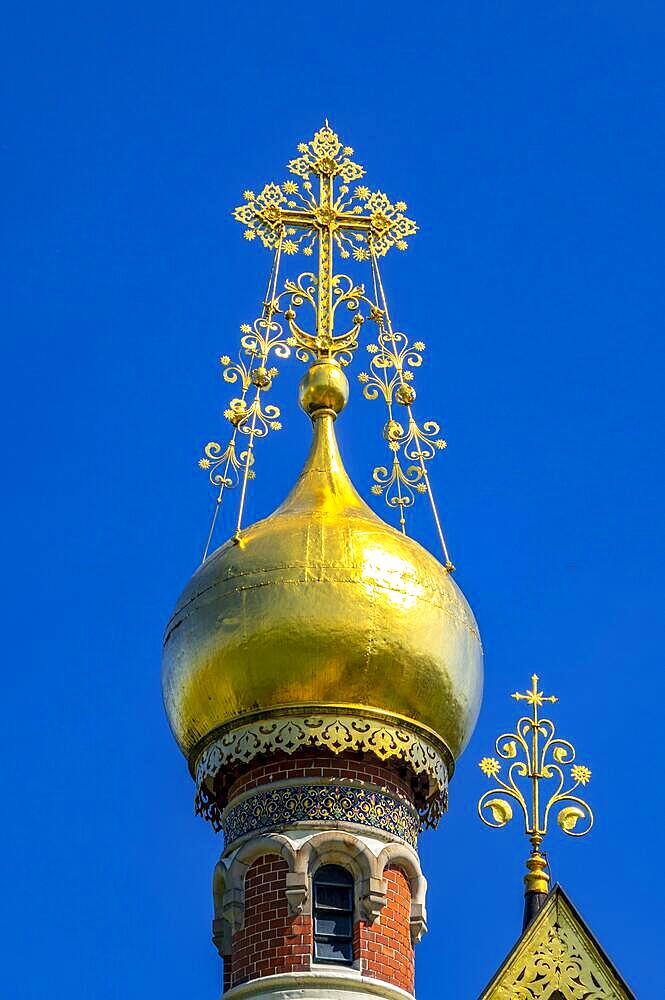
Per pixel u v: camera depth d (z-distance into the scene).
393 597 41.78
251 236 47.03
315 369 45.31
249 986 39.81
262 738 41.31
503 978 37.97
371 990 39.72
